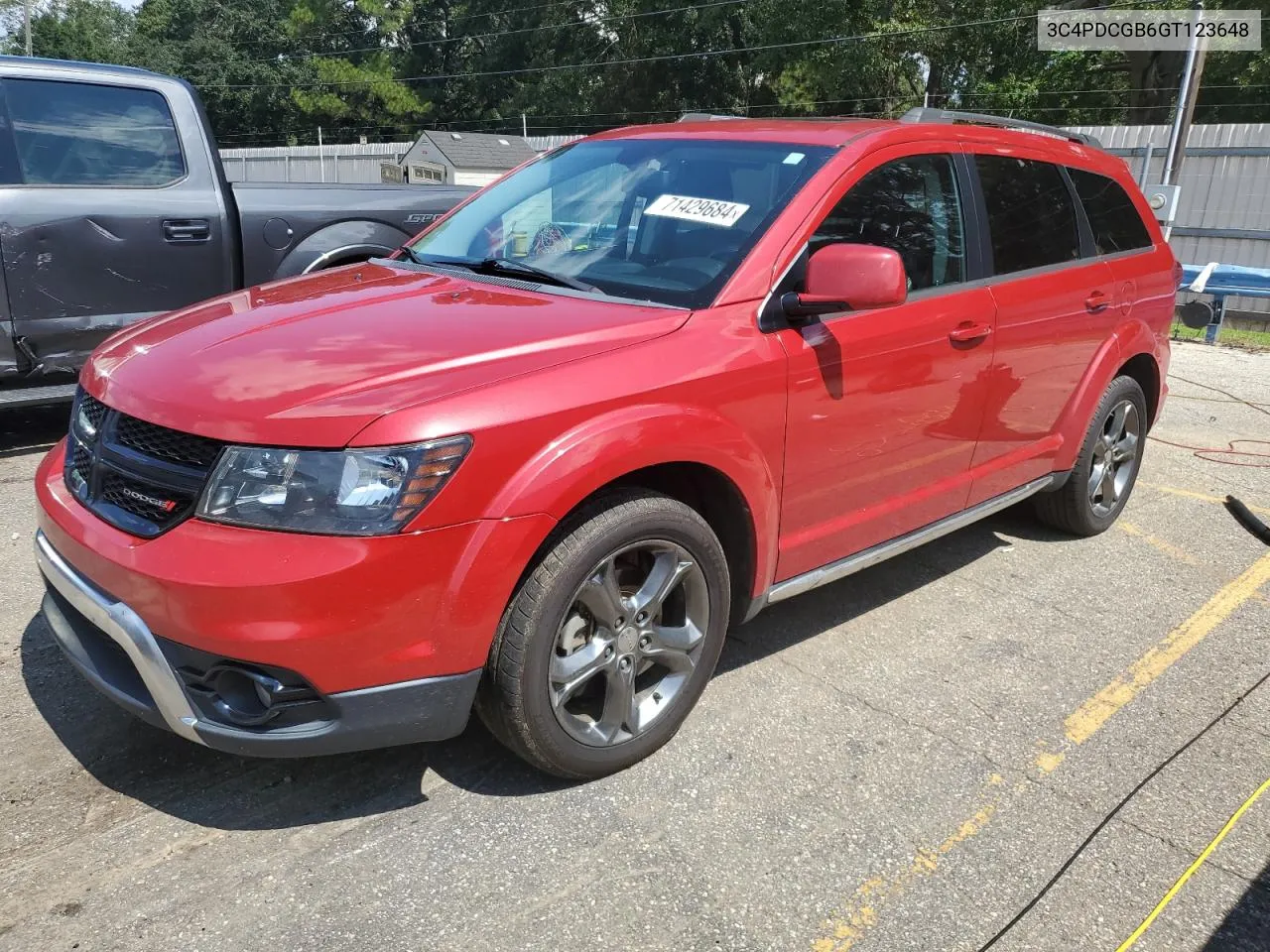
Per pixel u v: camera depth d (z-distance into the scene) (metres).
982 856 2.67
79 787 2.76
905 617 4.07
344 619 2.28
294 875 2.46
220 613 2.24
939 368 3.58
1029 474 4.39
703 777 2.93
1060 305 4.18
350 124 59.62
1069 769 3.08
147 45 62.34
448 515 2.36
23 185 4.98
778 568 3.24
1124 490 5.11
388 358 2.56
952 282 3.71
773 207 3.23
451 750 3.00
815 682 3.51
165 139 5.43
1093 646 3.90
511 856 2.56
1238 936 2.44
